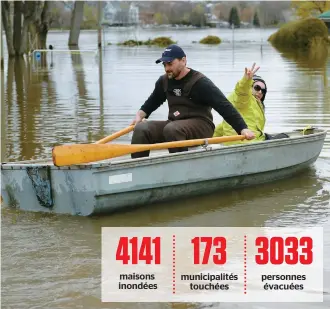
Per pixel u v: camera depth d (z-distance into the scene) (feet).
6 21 108.37
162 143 26.21
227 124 30.66
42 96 56.80
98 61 95.66
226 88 58.95
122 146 25.46
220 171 27.73
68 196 25.22
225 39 160.86
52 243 22.84
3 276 20.34
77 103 52.03
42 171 25.43
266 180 29.58
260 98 31.24
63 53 115.96
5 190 26.45
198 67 80.28
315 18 125.49
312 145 31.14
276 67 79.97
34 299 18.93
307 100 51.21
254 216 25.43
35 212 25.93
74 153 24.64
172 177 26.37
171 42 143.54
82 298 19.02
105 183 24.77
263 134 30.53
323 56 98.27
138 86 62.28
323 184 29.53
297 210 26.07
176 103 27.96
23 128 41.42
